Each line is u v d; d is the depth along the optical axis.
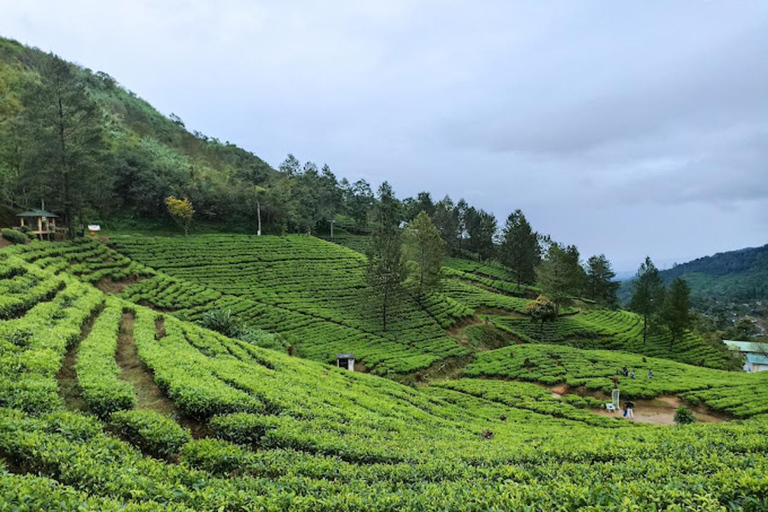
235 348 27.09
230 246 70.19
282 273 64.38
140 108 141.62
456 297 76.38
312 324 50.47
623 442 13.93
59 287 31.66
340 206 118.69
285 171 121.06
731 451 12.55
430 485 9.71
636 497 7.86
